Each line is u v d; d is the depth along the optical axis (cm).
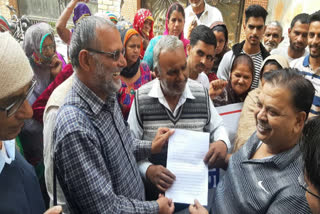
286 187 88
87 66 100
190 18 387
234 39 681
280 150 98
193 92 153
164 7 673
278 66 178
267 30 348
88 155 94
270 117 91
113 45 99
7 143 91
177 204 154
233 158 119
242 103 179
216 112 165
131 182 118
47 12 855
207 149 139
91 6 777
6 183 84
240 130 164
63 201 130
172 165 135
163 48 132
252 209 97
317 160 65
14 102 72
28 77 73
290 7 523
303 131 74
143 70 220
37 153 174
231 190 111
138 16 308
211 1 650
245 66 177
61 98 136
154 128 149
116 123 115
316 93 208
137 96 151
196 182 133
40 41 187
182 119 149
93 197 93
